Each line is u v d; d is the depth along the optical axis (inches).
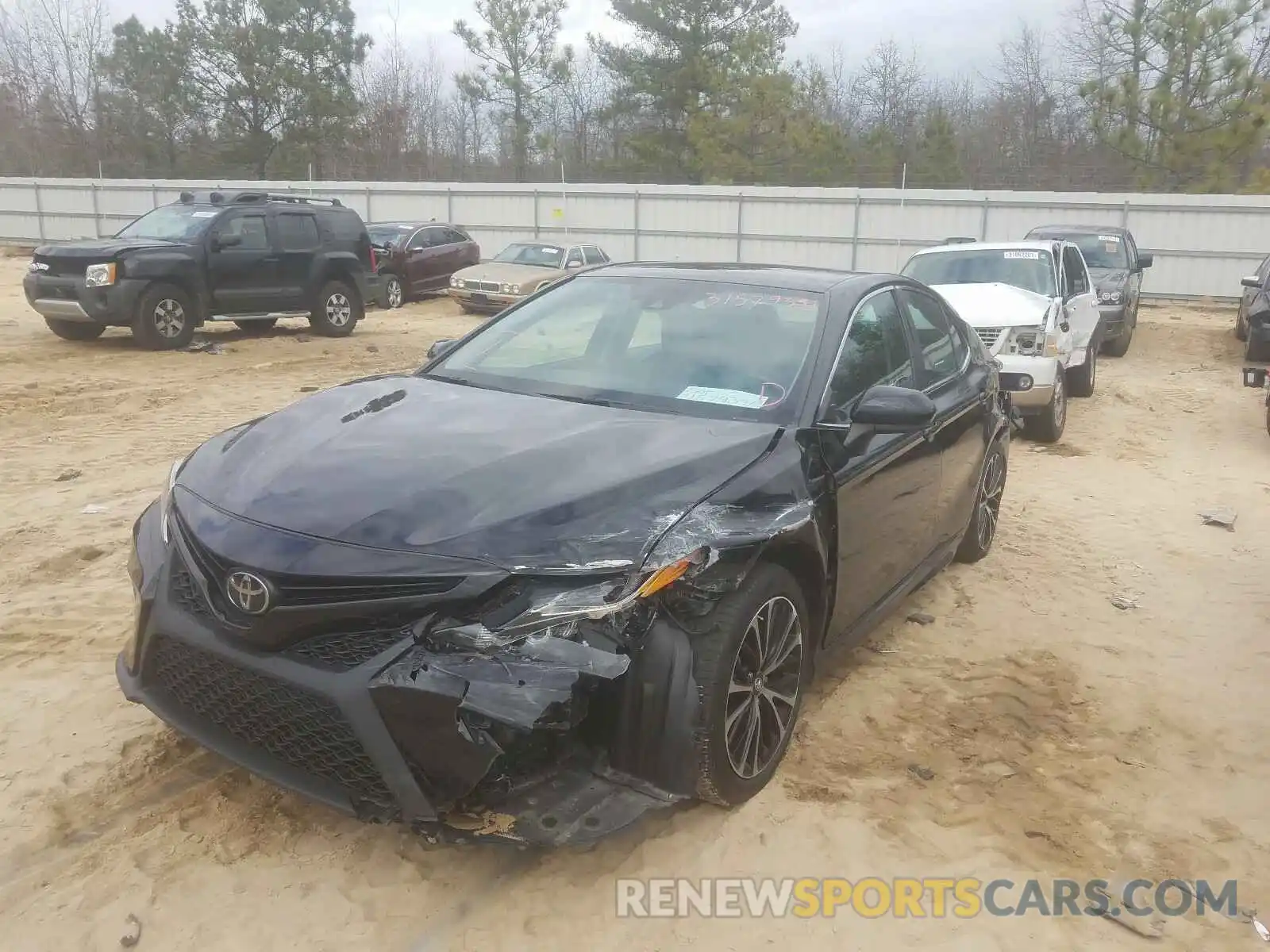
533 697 102.8
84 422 357.1
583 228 1182.3
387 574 108.3
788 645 136.6
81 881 118.2
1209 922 120.0
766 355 159.3
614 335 170.9
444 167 1898.4
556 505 117.5
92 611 191.0
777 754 138.5
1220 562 250.5
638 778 118.4
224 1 1713.8
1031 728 163.0
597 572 110.9
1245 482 334.6
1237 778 151.3
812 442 145.0
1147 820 139.9
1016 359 366.3
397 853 124.6
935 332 208.4
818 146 1389.0
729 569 119.7
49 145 1913.1
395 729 105.7
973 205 1069.1
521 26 1683.1
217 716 119.9
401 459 128.1
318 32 1740.9
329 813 131.7
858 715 164.1
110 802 132.6
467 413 147.1
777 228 1128.2
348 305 626.5
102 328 548.7
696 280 180.7
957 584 228.1
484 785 109.3
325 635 110.0
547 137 1603.1
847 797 139.9
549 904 117.3
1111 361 631.8
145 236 552.4
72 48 1948.8
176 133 1841.8
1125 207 1034.1
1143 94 1182.9
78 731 149.2
